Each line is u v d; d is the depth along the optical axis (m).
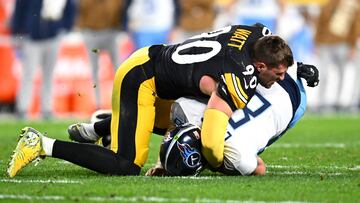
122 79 19.20
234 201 15.77
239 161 18.72
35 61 39.91
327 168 21.45
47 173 19.70
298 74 20.08
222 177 18.72
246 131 18.89
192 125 18.84
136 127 19.02
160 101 20.11
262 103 19.20
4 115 42.34
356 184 17.80
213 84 18.56
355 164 22.48
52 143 18.64
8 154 24.55
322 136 32.38
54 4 39.41
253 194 16.48
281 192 16.72
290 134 33.34
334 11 44.47
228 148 18.70
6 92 42.19
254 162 18.89
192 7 42.75
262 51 18.36
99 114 21.84
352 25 44.59
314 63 45.62
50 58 40.09
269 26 45.53
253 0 45.47
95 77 40.41
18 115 41.28
